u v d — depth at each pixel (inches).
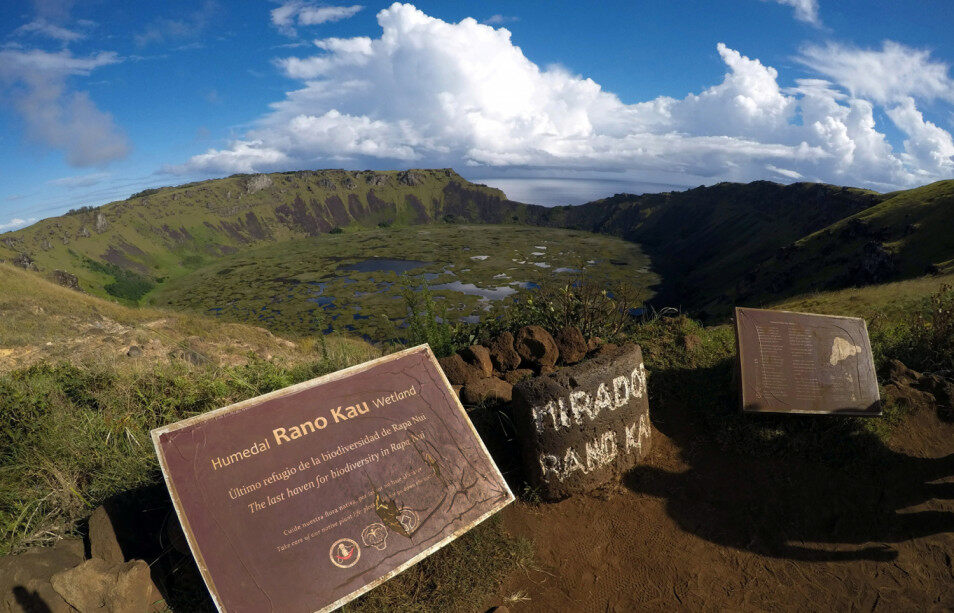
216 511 104.9
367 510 115.0
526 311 256.4
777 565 140.0
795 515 155.6
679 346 239.5
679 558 141.9
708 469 173.8
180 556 125.6
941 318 236.4
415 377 136.8
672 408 203.8
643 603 130.0
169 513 132.0
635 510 156.9
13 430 157.8
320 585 104.9
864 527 151.9
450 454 129.3
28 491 141.8
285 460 113.8
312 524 109.7
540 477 156.0
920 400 199.8
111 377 202.1
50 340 514.9
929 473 169.5
